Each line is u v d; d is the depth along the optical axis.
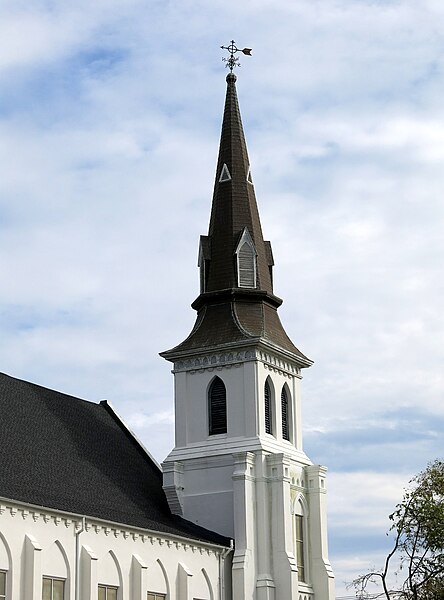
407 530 65.69
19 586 61.28
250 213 90.06
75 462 77.31
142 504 79.50
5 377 79.44
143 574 70.19
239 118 93.50
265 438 83.06
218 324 86.31
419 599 64.94
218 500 81.75
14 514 61.75
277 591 79.56
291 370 88.31
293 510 83.38
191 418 85.19
